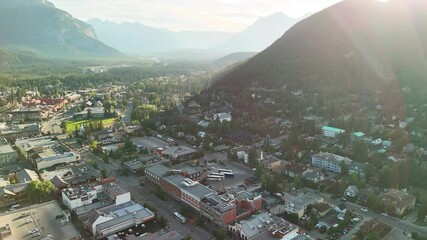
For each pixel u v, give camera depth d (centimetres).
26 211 14688
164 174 18350
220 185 18350
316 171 19362
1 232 12762
